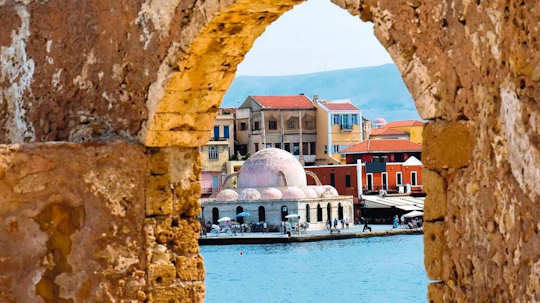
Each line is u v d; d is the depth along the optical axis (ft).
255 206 401.90
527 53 34.40
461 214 38.52
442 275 39.47
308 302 212.84
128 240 52.95
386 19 40.29
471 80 37.37
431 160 39.40
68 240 52.44
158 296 53.36
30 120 59.72
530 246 34.45
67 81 57.36
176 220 54.34
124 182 52.95
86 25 56.08
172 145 53.78
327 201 411.75
